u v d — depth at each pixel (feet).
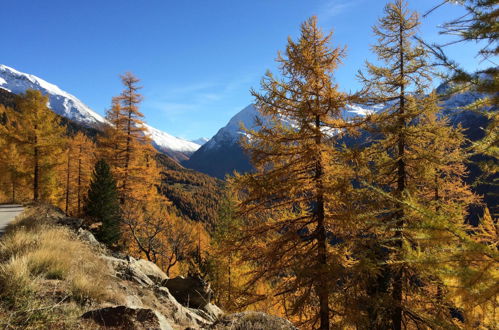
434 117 35.99
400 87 34.35
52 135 85.71
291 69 32.01
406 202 11.34
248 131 31.99
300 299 29.96
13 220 42.24
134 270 30.30
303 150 31.07
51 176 107.24
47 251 21.42
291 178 32.14
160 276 37.93
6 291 14.84
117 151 81.30
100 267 24.89
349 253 32.42
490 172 11.06
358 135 33.45
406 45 34.76
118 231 53.21
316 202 32.91
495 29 8.95
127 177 80.12
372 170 34.14
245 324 15.75
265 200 33.06
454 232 9.82
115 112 81.35
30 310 13.35
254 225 33.76
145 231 72.02
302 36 32.35
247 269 55.77
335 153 30.60
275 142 31.35
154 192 86.89
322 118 31.94
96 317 14.55
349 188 29.53
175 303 26.96
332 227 31.96
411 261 10.74
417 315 29.78
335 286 29.60
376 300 28.71
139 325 14.12
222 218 65.87
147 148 84.79
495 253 8.97
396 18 35.17
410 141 34.42
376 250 29.66
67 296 16.20
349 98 30.68
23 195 109.09
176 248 72.18
